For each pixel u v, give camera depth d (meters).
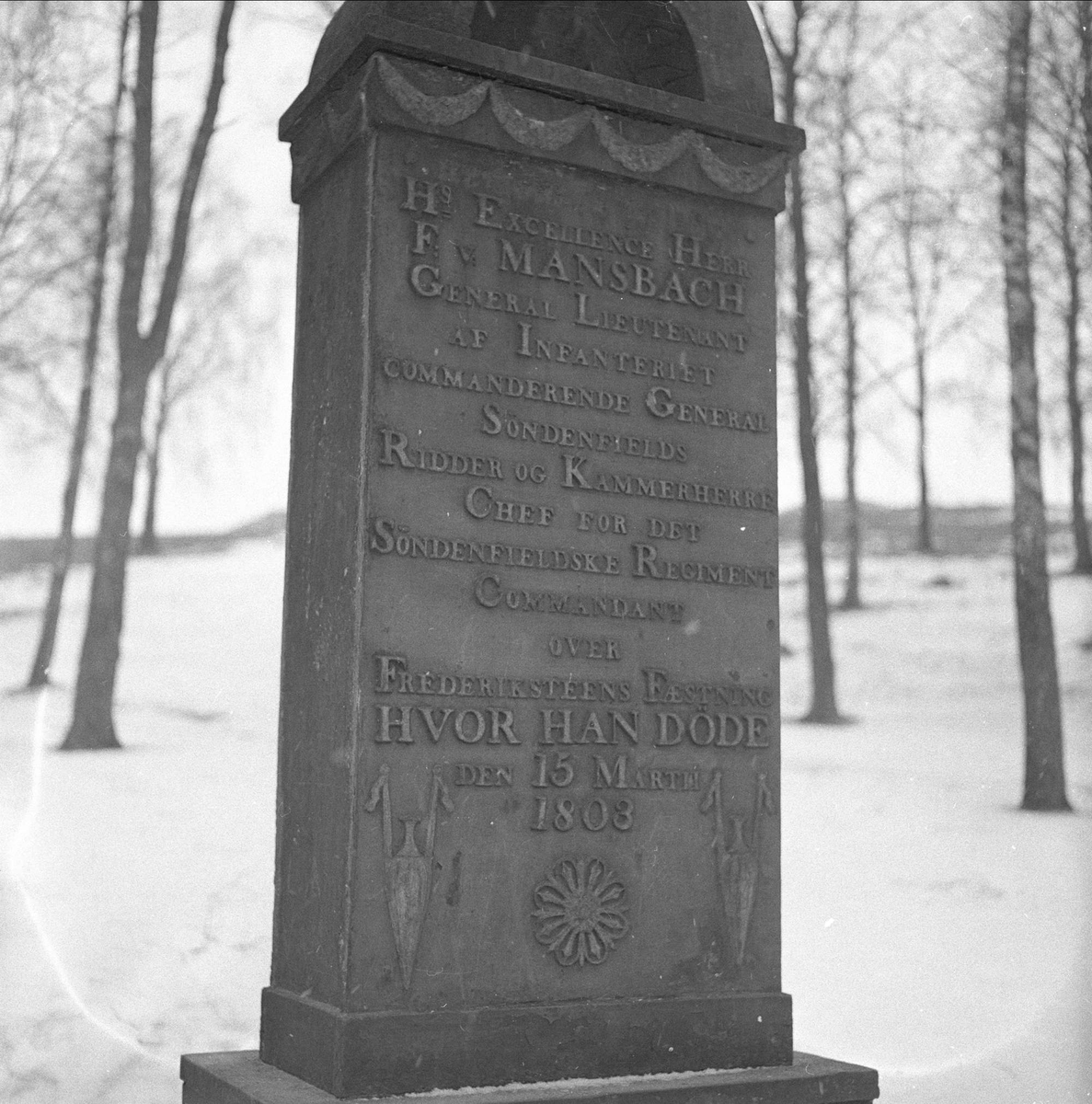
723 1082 3.57
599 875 3.72
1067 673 14.19
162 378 17.31
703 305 4.14
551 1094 3.38
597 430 3.91
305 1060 3.51
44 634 14.55
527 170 3.91
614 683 3.83
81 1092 4.93
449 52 3.74
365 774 3.46
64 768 10.45
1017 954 6.56
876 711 14.44
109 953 6.18
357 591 3.54
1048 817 9.87
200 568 22.34
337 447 3.76
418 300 3.70
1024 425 11.21
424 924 3.48
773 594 4.12
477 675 3.64
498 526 3.73
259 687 15.18
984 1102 4.88
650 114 4.05
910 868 8.34
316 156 4.02
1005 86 12.33
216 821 8.91
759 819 3.99
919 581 19.97
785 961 6.68
